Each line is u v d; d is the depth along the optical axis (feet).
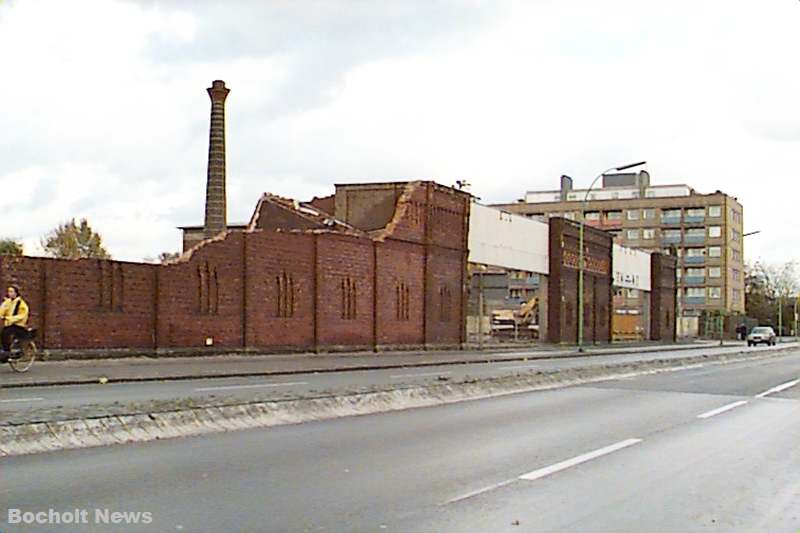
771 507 29.17
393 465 34.68
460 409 57.41
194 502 27.14
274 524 24.72
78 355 96.78
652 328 296.10
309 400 50.80
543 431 46.39
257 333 121.90
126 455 35.09
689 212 437.17
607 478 33.27
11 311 77.05
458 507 27.58
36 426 36.04
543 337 215.72
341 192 172.14
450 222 170.91
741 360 149.48
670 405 62.64
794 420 54.49
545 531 24.99
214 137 176.65
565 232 218.79
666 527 25.98
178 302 109.50
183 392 60.13
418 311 160.45
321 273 134.62
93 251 269.03
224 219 176.35
